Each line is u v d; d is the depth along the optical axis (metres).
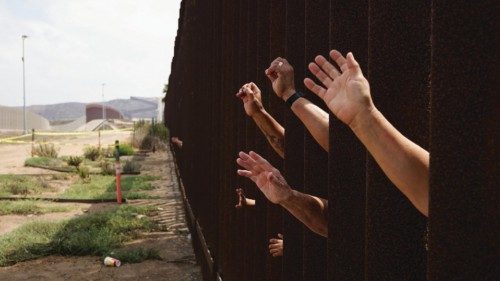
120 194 13.10
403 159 1.01
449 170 0.85
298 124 2.04
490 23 0.79
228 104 3.88
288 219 2.11
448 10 0.86
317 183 1.77
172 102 19.80
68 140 58.03
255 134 2.91
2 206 12.23
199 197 6.49
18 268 7.31
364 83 1.12
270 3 2.48
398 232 1.14
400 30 1.13
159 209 11.88
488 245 0.78
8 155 32.81
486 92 0.79
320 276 1.74
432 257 0.88
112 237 8.70
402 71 1.13
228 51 3.88
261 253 2.77
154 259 7.58
